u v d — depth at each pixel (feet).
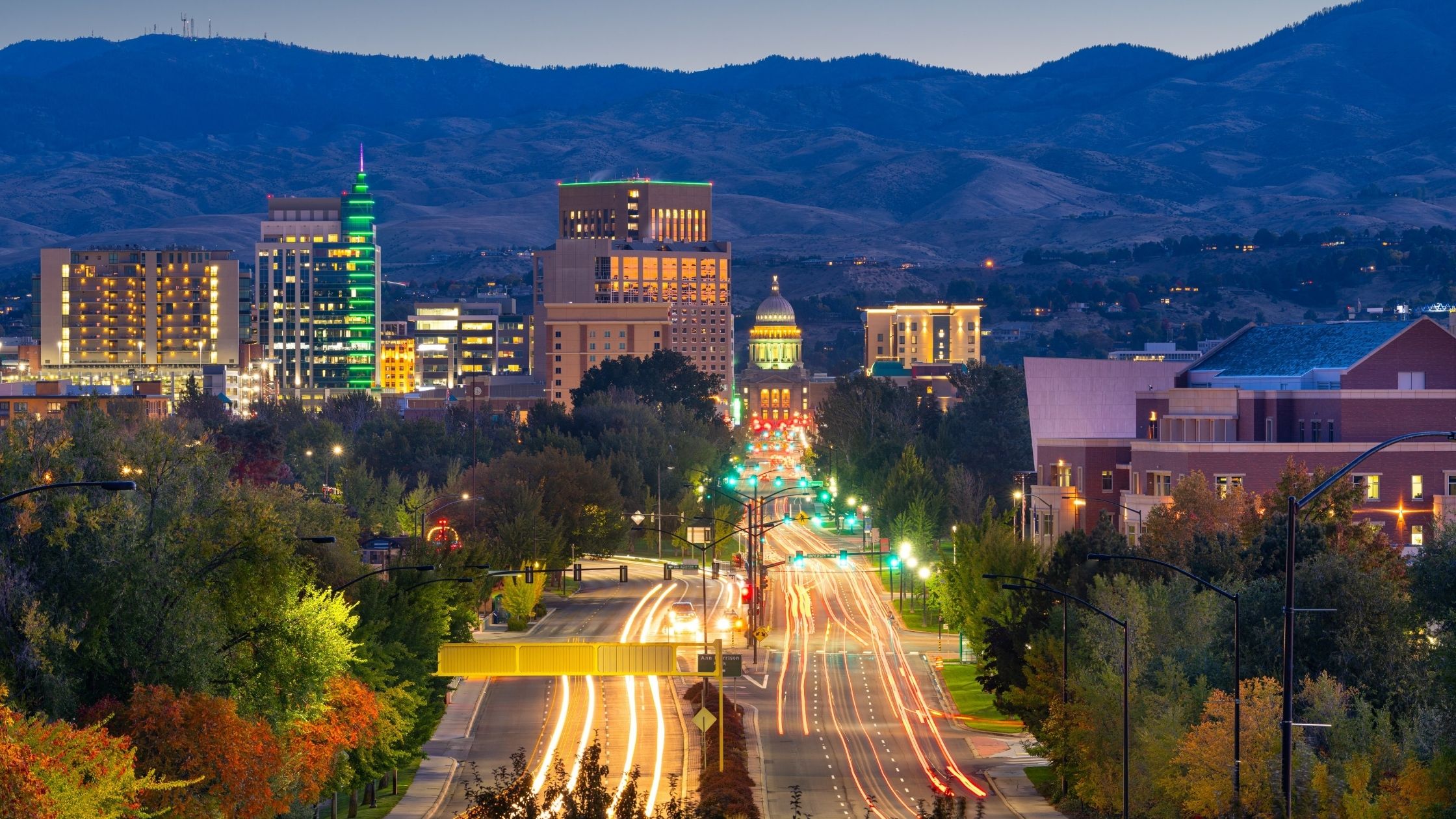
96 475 372.38
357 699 437.99
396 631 503.20
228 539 387.96
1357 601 434.30
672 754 569.64
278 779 371.15
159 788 305.53
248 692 384.27
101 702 338.13
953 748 595.06
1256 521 609.83
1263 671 439.63
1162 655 460.55
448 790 519.60
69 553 348.38
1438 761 319.06
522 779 294.46
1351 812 333.01
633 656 530.68
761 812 483.10
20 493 249.75
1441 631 387.14
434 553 607.78
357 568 493.77
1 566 333.01
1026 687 569.23
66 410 423.23
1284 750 315.37
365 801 496.23
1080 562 579.48
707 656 576.61
